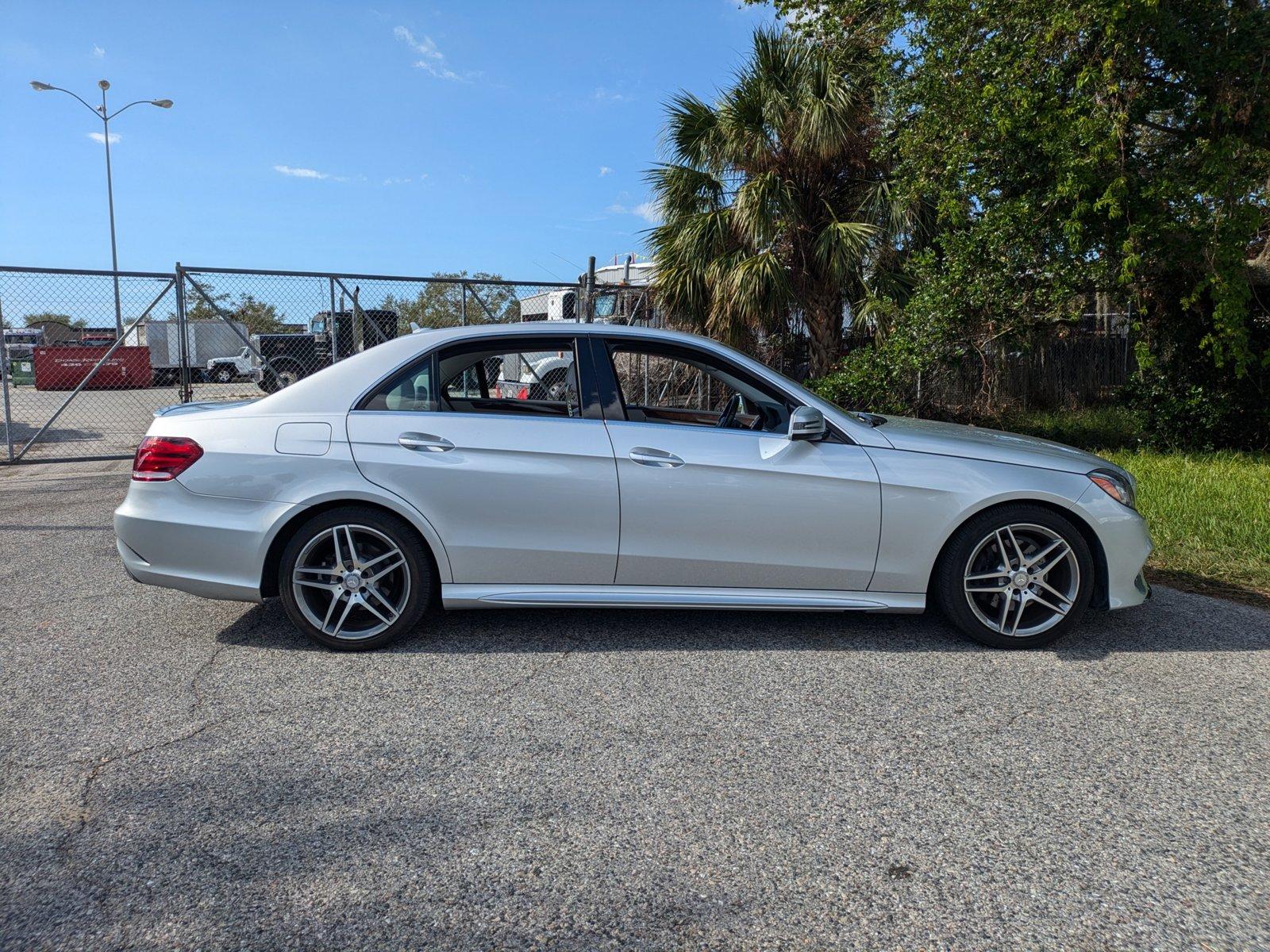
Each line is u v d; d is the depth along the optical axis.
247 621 4.28
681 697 3.35
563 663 3.70
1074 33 8.70
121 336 9.34
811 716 3.18
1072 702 3.31
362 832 2.41
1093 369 14.99
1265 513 6.36
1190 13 8.70
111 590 4.83
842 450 3.84
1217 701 3.33
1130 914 2.07
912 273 10.77
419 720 3.14
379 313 10.03
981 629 3.85
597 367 3.94
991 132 9.22
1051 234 9.62
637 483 3.77
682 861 2.28
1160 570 5.28
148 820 2.47
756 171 10.80
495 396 4.04
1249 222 8.63
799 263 10.98
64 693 3.39
